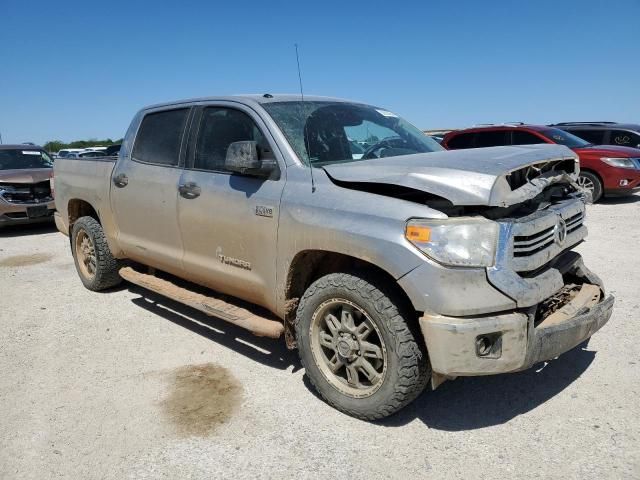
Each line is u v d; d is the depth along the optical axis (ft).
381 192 10.44
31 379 13.09
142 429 10.76
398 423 10.67
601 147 38.22
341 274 10.55
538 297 9.44
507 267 9.27
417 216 9.49
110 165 17.43
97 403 11.82
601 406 10.94
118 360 14.01
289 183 11.60
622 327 14.74
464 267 9.12
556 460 9.34
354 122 13.79
